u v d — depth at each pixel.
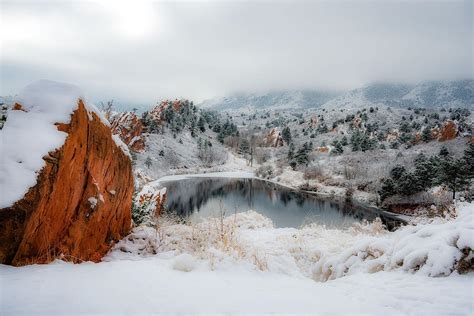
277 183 61.75
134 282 3.87
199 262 5.83
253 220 13.48
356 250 6.98
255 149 100.56
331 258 7.29
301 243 9.25
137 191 11.48
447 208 10.92
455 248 4.99
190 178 67.19
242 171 83.88
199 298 3.36
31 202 4.48
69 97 5.76
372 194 44.25
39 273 3.87
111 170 7.17
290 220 29.91
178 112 121.06
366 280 5.06
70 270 4.24
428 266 5.02
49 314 2.45
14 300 2.74
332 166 65.31
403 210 36.22
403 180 38.38
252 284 4.51
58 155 5.05
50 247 5.04
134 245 7.59
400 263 5.70
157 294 3.37
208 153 91.56
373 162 62.25
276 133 113.50
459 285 4.14
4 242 4.24
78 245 5.71
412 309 3.24
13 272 3.84
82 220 5.84
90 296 3.05
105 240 7.06
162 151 81.25
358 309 3.24
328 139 109.56
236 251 6.83
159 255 7.06
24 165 4.68
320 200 43.50
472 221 5.52
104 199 6.80
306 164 69.88
